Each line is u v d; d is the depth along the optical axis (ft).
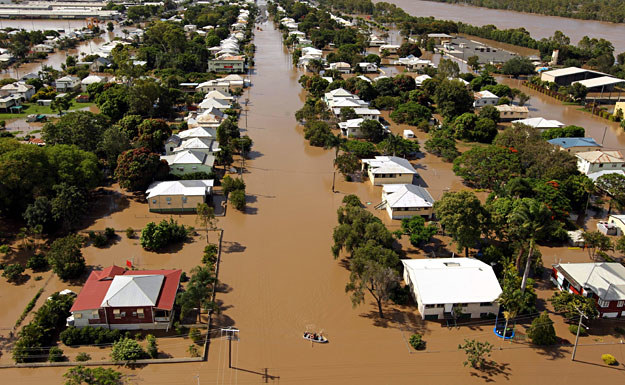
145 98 511.40
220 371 206.80
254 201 360.89
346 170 398.83
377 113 536.83
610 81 655.76
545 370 212.02
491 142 494.18
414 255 291.79
